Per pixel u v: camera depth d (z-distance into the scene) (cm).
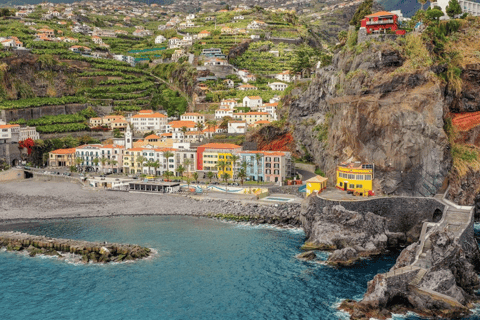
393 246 12875
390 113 15425
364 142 16000
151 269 11012
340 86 18238
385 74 16262
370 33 18262
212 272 10794
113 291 9856
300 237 13488
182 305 9238
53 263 11456
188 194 18175
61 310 9062
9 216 15688
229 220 15350
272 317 8744
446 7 19425
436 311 8750
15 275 10700
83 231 14012
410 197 13375
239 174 18925
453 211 12219
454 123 16488
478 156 15800
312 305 9181
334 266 11150
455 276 9744
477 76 17175
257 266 11131
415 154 15050
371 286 9138
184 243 12862
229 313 8894
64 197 18100
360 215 12644
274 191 18125
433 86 15500
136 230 14125
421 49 16612
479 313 8762
